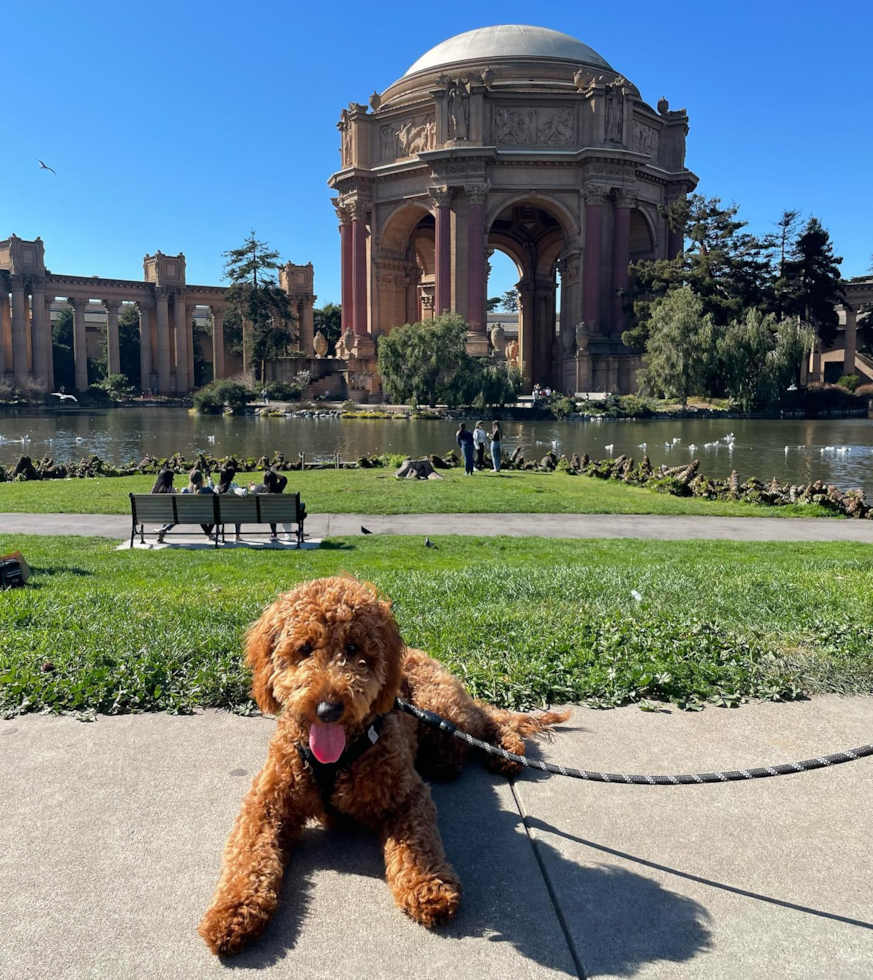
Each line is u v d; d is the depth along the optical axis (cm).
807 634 655
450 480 2503
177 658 576
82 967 272
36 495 2059
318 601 310
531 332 11275
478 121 8594
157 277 12231
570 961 279
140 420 7562
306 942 286
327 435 5222
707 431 5462
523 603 775
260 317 10344
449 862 328
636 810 380
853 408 7862
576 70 9350
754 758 437
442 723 357
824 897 315
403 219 9575
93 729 467
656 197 9450
